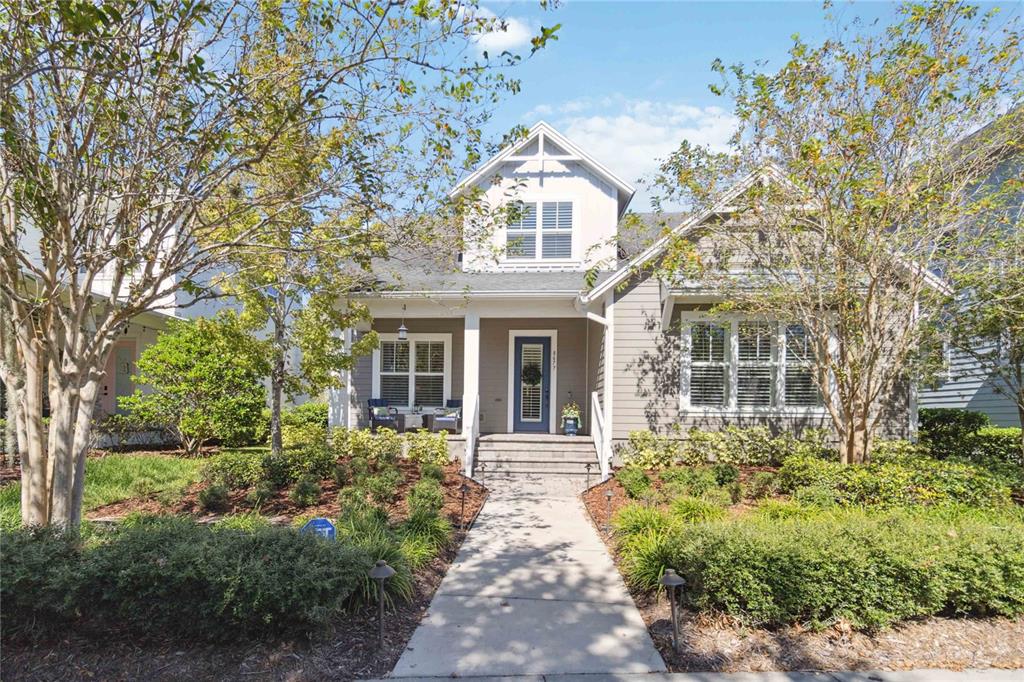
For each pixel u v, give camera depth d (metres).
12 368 5.67
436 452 11.91
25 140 4.97
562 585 5.72
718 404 11.66
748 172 9.07
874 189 7.60
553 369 14.68
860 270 8.70
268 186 7.34
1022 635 4.66
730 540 4.86
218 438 15.18
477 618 4.95
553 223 14.54
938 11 7.54
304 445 12.68
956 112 7.86
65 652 4.07
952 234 8.65
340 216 8.14
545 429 14.65
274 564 4.27
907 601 4.71
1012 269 8.48
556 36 5.30
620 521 7.15
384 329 14.78
